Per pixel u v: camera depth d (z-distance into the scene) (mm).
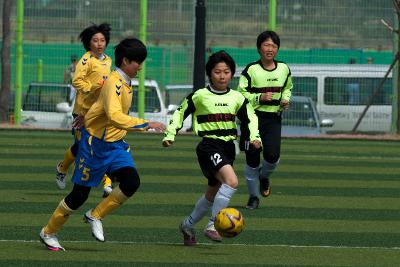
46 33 68188
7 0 68500
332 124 76938
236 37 68938
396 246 26547
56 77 74375
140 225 29281
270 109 33625
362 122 77688
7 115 68500
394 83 66875
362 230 29094
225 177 25359
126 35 68375
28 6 67375
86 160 24594
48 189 36688
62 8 67875
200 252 25188
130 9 68250
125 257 24312
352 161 49250
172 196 35500
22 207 32219
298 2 68688
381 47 77688
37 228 28297
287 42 74812
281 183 40000
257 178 33094
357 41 69062
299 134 66750
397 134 66875
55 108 68750
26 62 74625
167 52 75875
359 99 77562
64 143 55188
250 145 26281
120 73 24438
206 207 25828
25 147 52250
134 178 24547
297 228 29266
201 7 63219
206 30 68938
